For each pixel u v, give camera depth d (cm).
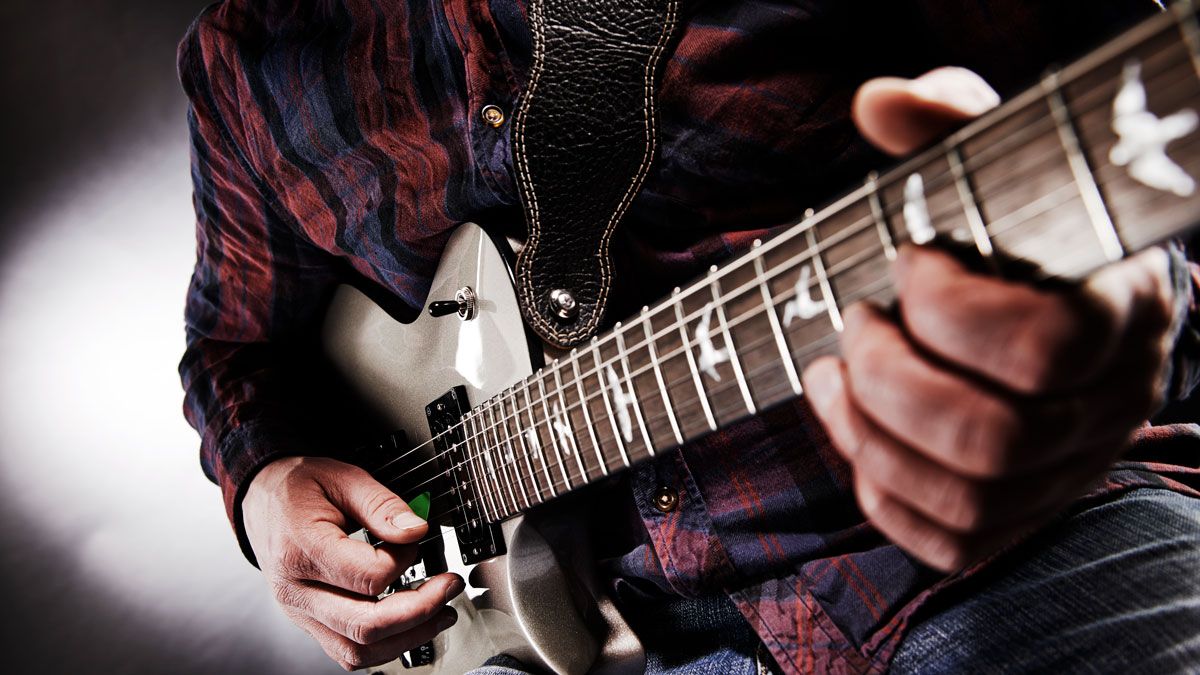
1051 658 48
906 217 41
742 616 59
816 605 55
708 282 46
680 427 48
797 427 56
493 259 62
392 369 71
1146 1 50
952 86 42
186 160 172
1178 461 56
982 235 39
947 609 52
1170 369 48
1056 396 38
